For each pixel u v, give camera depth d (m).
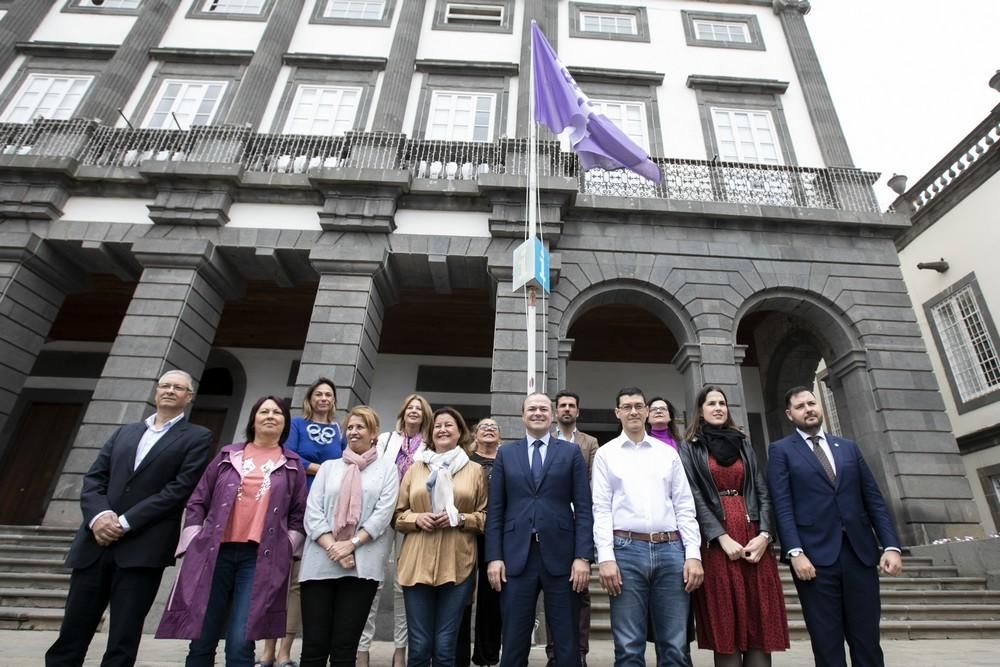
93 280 10.70
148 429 3.65
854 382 9.21
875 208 10.27
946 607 6.32
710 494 3.50
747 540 3.42
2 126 10.05
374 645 5.67
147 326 8.41
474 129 11.20
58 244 9.19
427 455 3.83
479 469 3.88
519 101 11.16
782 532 3.49
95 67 11.84
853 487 3.53
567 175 10.14
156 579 3.33
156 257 8.88
